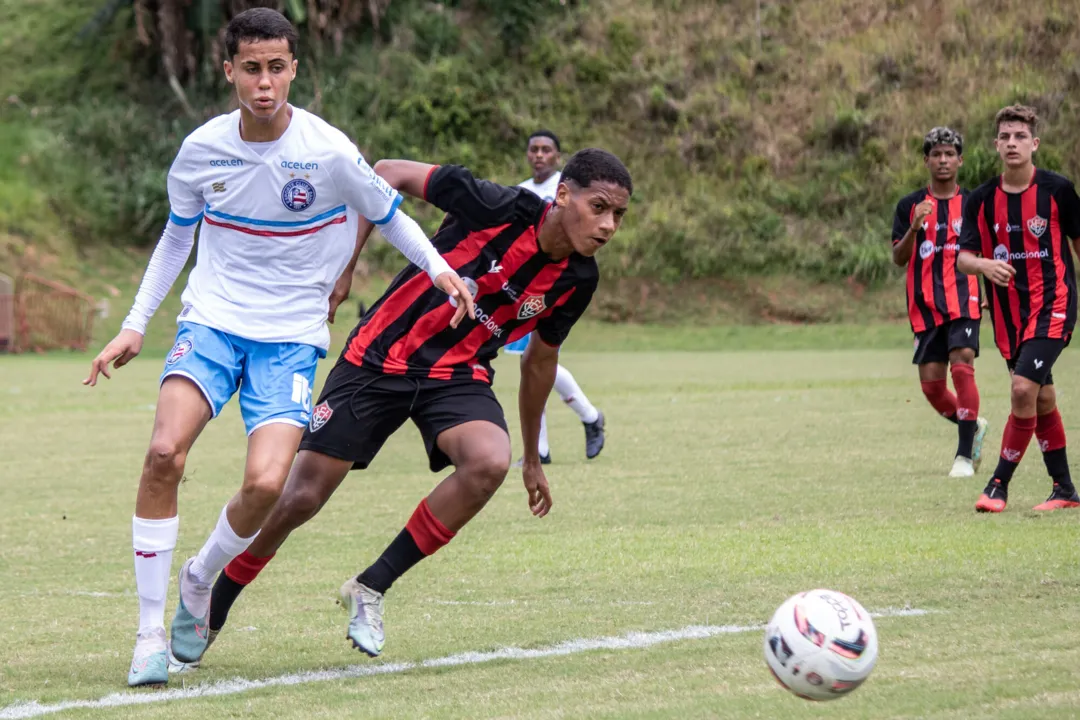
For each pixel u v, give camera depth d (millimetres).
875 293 99688
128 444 35219
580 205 12352
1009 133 20516
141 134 115875
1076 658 11000
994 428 33156
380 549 18625
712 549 17531
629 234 104500
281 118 11820
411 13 124250
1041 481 24062
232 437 37562
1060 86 107250
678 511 21375
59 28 126000
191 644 11688
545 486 14242
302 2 118875
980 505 20406
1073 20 112125
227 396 12109
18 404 49062
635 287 102000
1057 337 20250
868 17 120062
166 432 11484
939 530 18484
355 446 12852
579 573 16219
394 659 12031
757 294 100875
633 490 24109
